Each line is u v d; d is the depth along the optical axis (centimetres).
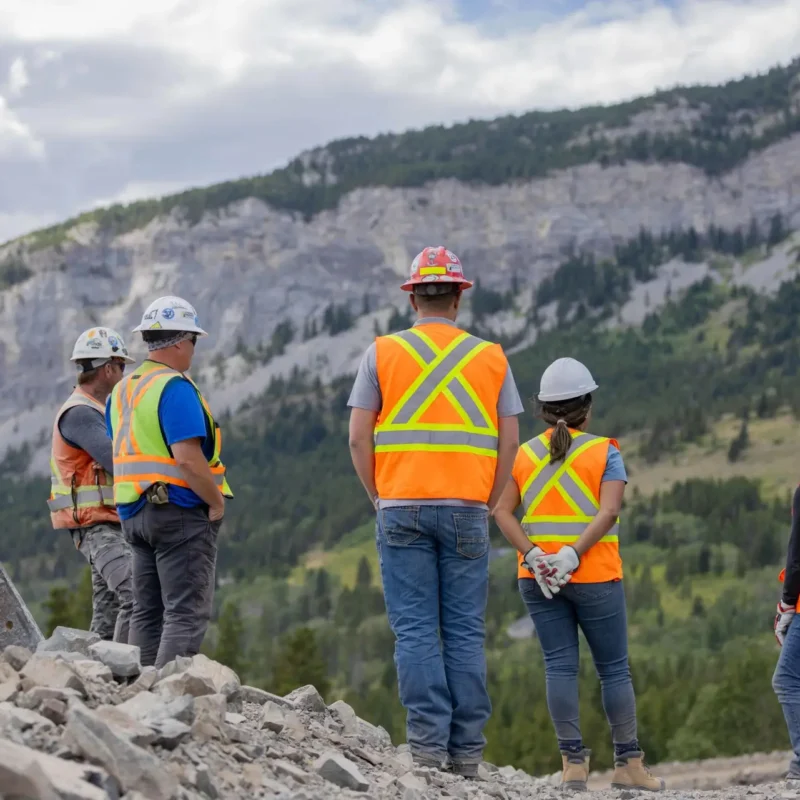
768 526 18800
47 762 354
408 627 638
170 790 378
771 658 7244
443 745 631
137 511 683
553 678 763
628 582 17150
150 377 688
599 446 756
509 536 761
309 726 591
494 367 653
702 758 6994
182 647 671
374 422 658
